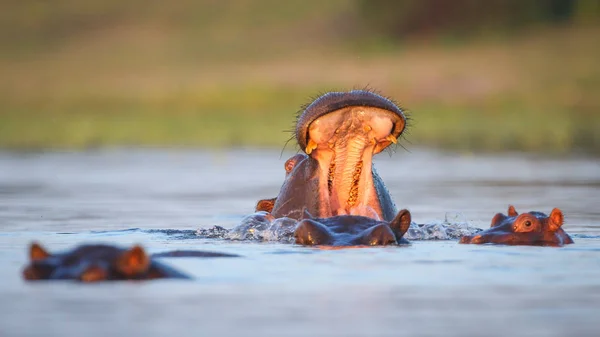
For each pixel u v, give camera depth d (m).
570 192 74.94
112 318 29.00
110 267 34.50
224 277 35.22
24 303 30.83
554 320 29.02
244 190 79.19
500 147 127.94
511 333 27.50
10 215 60.34
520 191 75.88
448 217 58.25
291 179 46.19
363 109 41.97
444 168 100.12
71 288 33.12
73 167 104.81
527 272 36.59
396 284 34.16
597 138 135.25
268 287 33.50
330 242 42.62
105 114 191.38
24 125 174.75
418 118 166.12
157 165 106.62
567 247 43.19
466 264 38.22
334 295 32.28
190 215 60.75
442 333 27.50
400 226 43.81
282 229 45.12
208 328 27.94
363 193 44.22
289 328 27.97
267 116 180.12
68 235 49.62
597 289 33.41
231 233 46.91
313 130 42.50
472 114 169.38
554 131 143.00
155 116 185.88
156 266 35.12
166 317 29.17
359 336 27.16
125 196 74.31
